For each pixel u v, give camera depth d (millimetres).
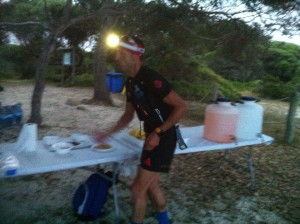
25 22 5359
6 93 10273
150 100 2500
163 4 5195
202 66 11922
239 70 13242
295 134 6809
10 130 5680
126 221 3156
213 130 3373
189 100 10609
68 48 13445
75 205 3178
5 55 13172
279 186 4188
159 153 2529
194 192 3881
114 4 5246
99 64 9172
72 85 13328
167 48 8617
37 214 3207
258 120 3615
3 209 3246
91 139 3176
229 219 3340
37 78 6035
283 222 3350
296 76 13227
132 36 2510
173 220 3248
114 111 8367
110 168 4133
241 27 5879
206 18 5559
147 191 2811
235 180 4281
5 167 2420
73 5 6004
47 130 6090
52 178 4055
